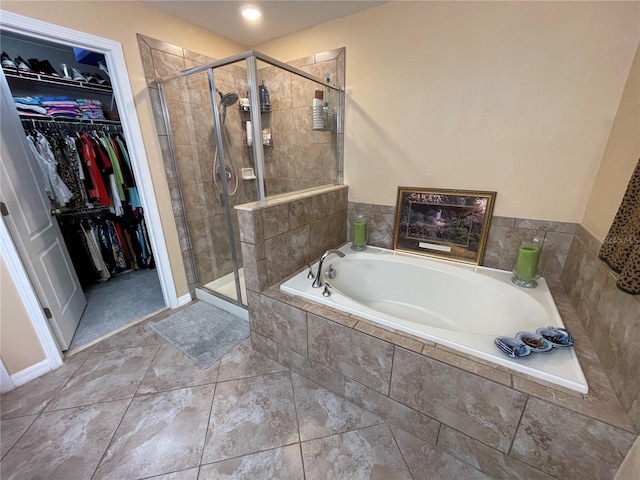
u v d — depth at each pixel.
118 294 2.77
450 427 1.24
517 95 1.66
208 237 2.63
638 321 0.90
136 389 1.64
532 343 1.20
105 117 2.91
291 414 1.48
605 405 0.95
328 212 2.29
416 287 2.12
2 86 1.76
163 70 2.08
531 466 1.09
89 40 1.69
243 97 1.91
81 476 1.20
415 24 1.84
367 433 1.38
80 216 2.98
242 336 2.11
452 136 1.92
